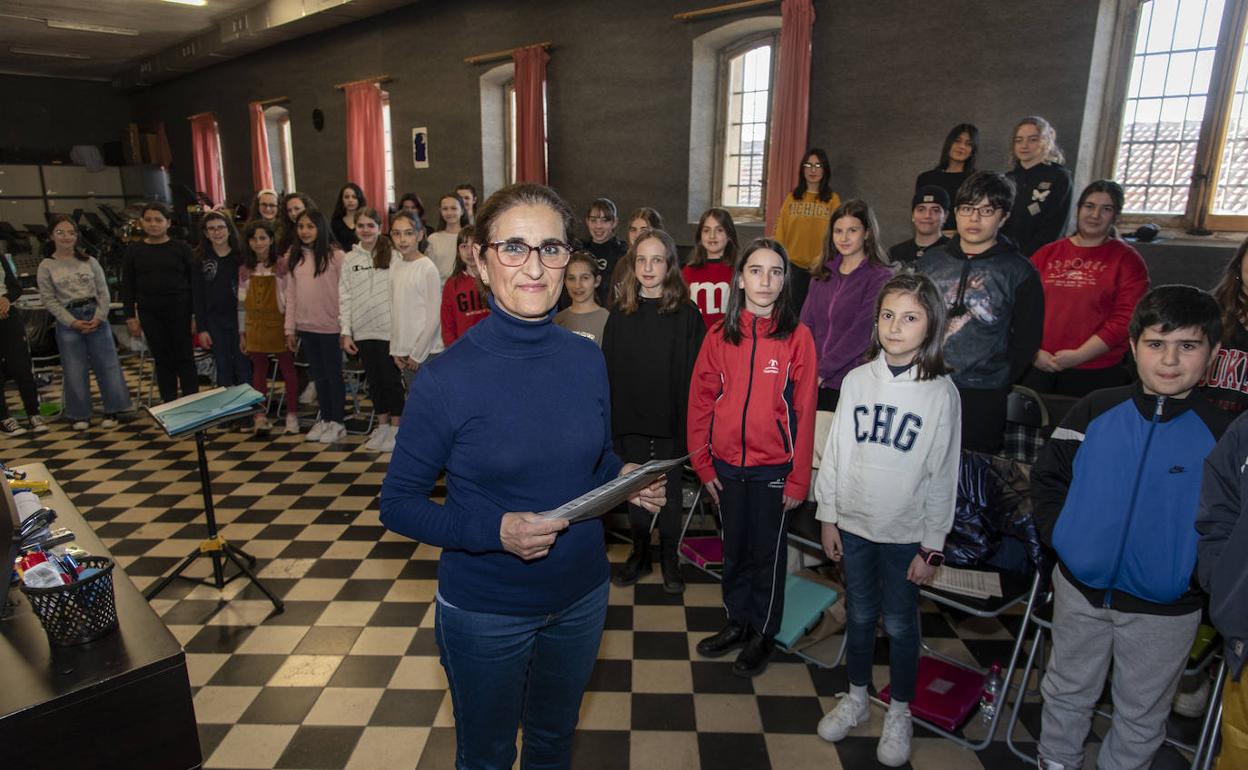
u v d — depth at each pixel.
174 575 3.09
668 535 3.07
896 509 2.03
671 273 2.82
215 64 13.30
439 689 2.50
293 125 11.81
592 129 7.70
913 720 2.32
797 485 2.37
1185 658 1.76
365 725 2.32
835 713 2.26
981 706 2.35
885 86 5.53
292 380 5.30
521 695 1.48
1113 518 1.75
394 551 3.53
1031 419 2.68
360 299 4.75
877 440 2.06
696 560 3.21
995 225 2.60
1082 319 3.23
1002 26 4.90
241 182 13.59
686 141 6.96
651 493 1.53
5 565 1.57
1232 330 2.15
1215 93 4.33
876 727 2.30
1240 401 1.93
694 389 2.58
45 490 2.25
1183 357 1.64
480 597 1.36
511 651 1.40
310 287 4.86
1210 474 1.58
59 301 5.33
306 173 11.84
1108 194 3.11
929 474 2.01
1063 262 3.29
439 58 9.14
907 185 5.54
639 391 2.87
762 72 6.70
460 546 1.29
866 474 2.08
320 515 3.95
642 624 2.90
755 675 2.56
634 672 2.59
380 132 10.25
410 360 4.47
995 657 2.68
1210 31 4.33
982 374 2.65
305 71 11.33
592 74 7.57
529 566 1.36
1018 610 2.99
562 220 1.31
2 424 5.36
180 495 4.22
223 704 2.42
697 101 6.86
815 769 2.13
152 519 3.90
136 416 5.79
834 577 3.09
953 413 2.00
